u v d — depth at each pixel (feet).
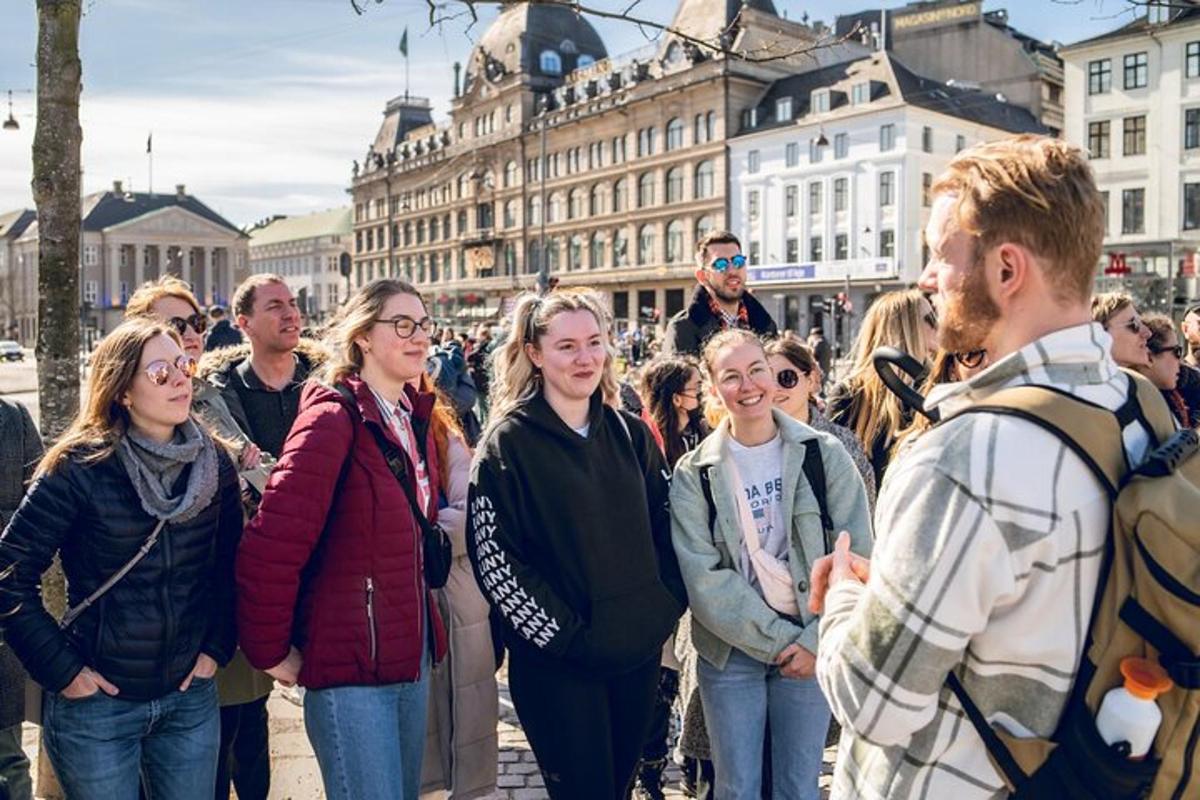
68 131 13.62
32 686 10.07
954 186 5.35
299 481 9.57
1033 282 5.07
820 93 158.61
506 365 11.21
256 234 427.74
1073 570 4.72
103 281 312.29
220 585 10.11
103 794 9.32
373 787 9.68
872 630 5.03
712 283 18.01
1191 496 4.52
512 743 16.40
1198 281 117.70
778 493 11.46
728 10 167.94
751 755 10.98
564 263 208.74
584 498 10.30
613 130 195.00
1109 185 124.47
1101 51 123.75
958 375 6.87
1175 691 4.68
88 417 9.43
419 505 10.72
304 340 15.10
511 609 10.16
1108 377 5.11
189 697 9.95
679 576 11.29
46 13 13.35
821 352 75.61
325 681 9.77
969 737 5.05
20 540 9.02
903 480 5.08
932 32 173.68
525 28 218.59
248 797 12.83
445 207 245.24
